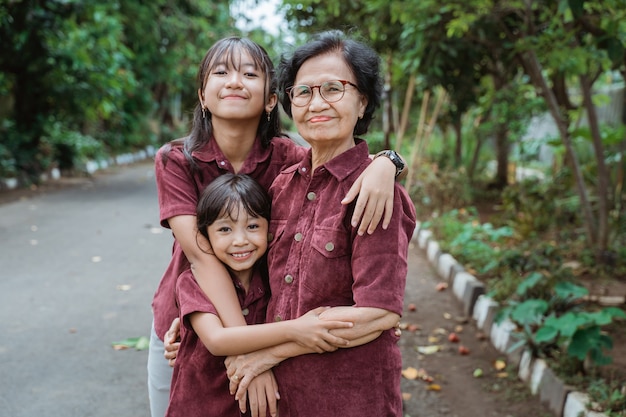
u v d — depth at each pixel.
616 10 3.79
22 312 4.54
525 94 8.49
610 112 10.71
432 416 3.12
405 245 1.59
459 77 6.88
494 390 3.40
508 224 7.12
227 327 1.64
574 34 4.73
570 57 4.52
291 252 1.65
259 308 1.78
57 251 6.41
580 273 5.15
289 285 1.64
